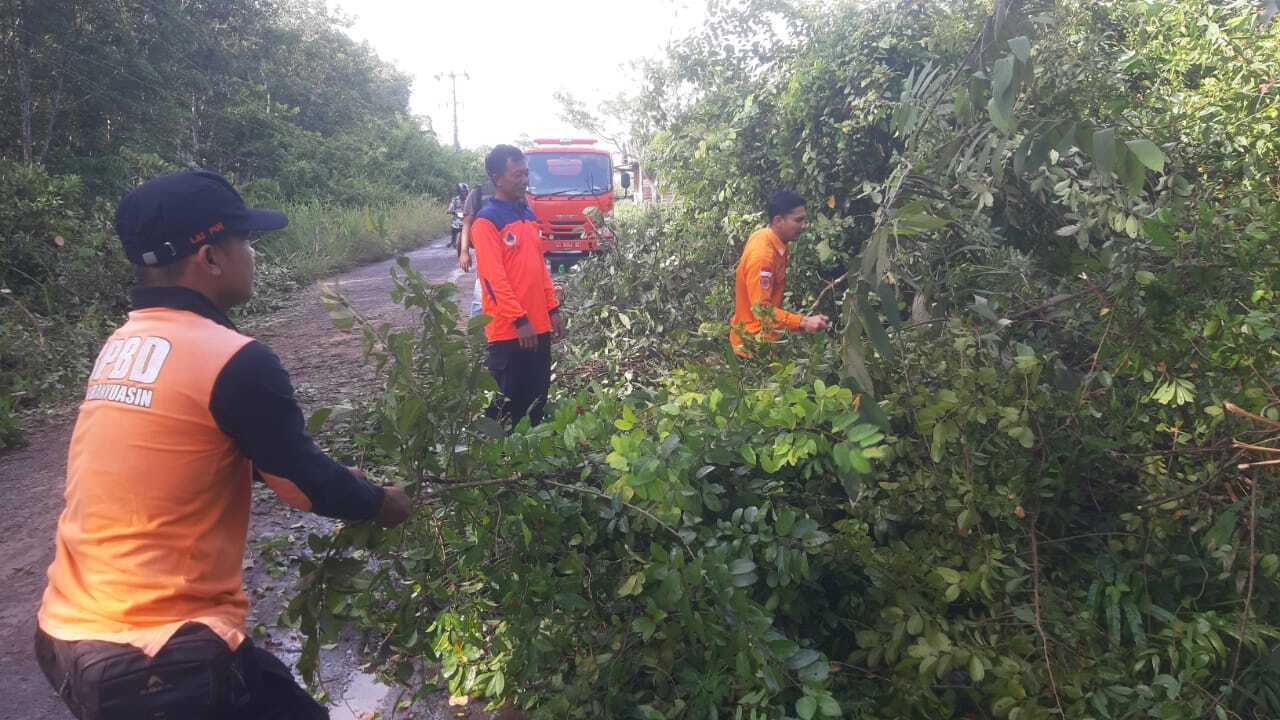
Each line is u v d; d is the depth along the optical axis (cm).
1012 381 303
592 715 270
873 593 274
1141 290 304
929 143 355
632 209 1242
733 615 231
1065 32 427
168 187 184
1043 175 387
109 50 1652
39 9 1531
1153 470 303
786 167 596
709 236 654
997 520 301
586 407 297
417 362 253
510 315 459
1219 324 278
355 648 355
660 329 609
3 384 783
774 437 260
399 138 3778
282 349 962
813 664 224
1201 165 462
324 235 1853
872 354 317
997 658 259
